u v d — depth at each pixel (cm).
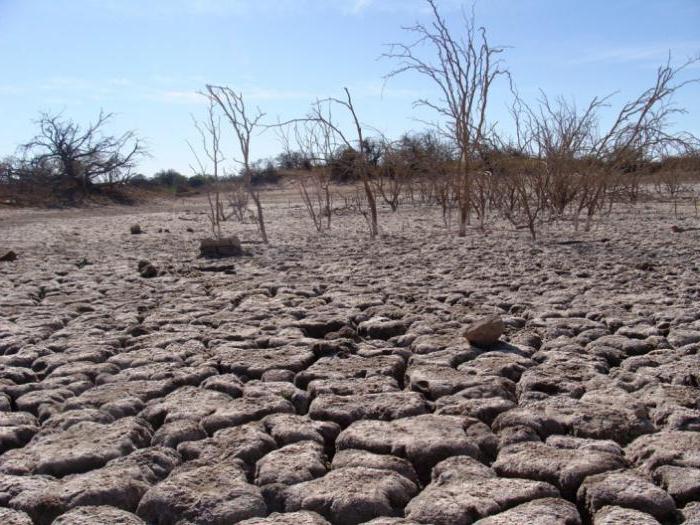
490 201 1736
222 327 574
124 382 439
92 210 3216
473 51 1216
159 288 777
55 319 615
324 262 955
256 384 434
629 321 551
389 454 333
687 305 608
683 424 350
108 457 333
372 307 632
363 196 2355
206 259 1039
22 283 833
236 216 2088
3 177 3478
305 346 511
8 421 379
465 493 288
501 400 388
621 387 408
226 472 313
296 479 308
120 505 295
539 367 443
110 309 662
